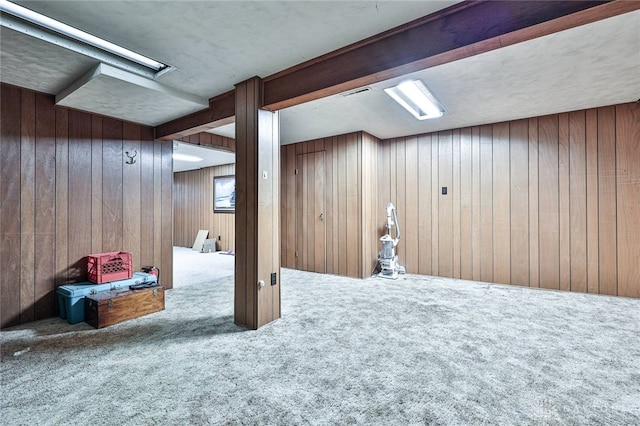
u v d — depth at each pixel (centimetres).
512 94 331
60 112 321
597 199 379
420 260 505
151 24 195
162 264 415
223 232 845
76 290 293
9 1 171
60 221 320
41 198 307
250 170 280
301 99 261
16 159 291
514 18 166
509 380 193
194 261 674
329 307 337
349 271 496
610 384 189
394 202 529
